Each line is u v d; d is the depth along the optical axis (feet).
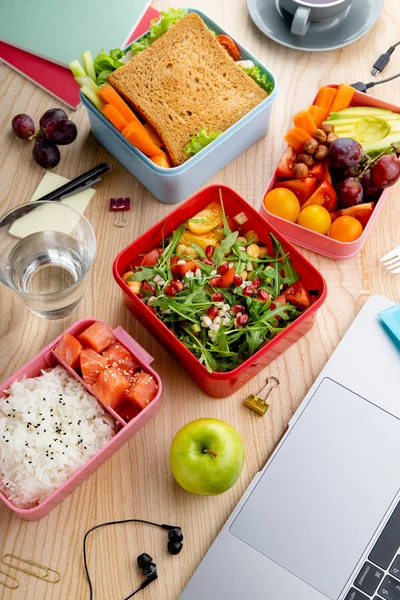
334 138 4.21
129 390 3.66
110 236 4.33
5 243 4.08
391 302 4.08
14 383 3.66
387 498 3.63
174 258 4.00
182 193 4.35
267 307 3.87
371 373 3.91
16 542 3.62
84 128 4.60
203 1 4.97
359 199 4.13
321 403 3.82
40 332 4.08
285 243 3.96
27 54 4.76
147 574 3.51
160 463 3.80
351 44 4.87
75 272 4.09
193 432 3.55
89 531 3.63
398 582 3.50
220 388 3.73
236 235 4.00
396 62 4.82
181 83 4.33
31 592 3.53
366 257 4.28
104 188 4.45
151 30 4.46
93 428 3.68
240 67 4.42
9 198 4.42
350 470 3.68
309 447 3.73
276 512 3.60
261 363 3.79
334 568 3.51
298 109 4.69
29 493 3.49
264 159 4.53
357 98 4.45
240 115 4.33
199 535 3.65
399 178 4.25
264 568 3.51
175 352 3.78
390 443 3.74
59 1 4.84
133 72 4.31
